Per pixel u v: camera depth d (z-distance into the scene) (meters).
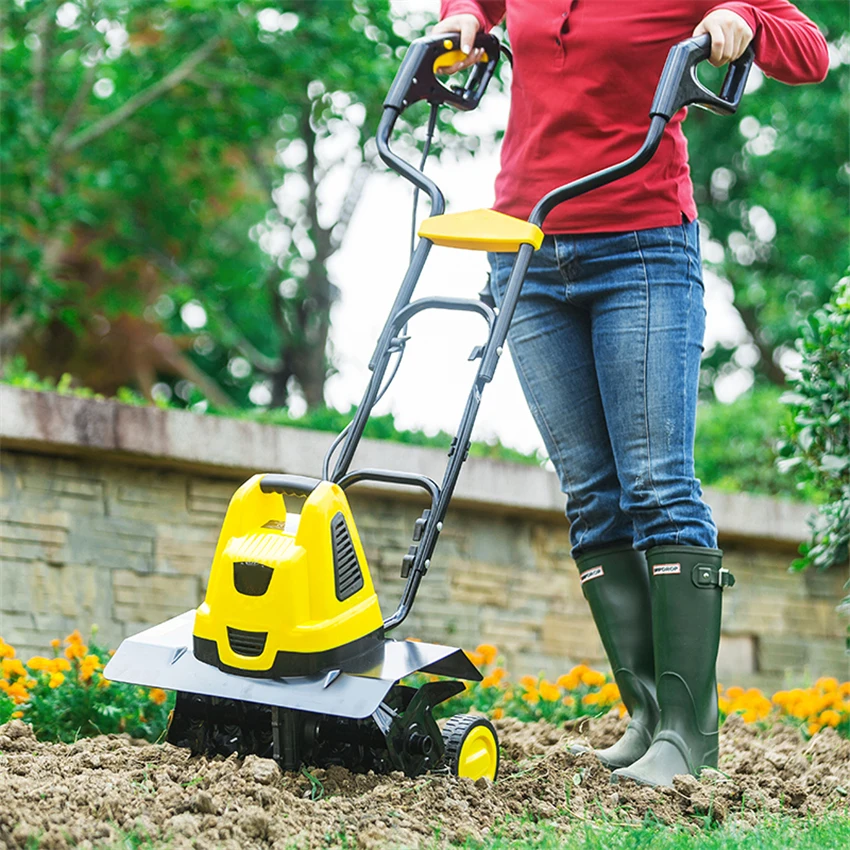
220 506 10.80
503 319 5.66
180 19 18.52
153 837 4.50
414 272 6.02
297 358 26.58
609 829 4.98
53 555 9.87
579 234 6.24
